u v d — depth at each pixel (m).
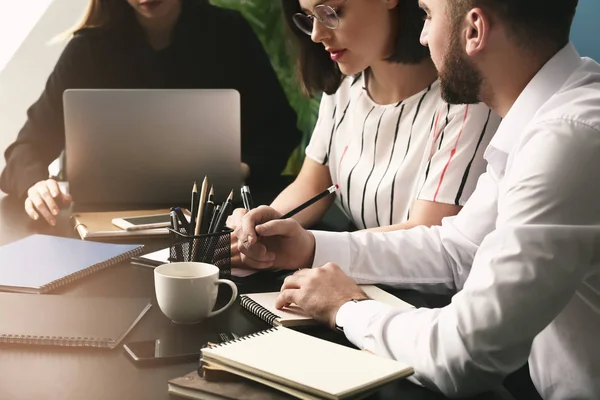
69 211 1.86
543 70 1.08
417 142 1.75
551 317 0.97
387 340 1.01
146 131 1.83
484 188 1.43
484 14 1.05
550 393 1.14
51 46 3.24
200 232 1.35
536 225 0.95
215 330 1.11
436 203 1.64
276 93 2.91
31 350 1.02
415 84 1.79
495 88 1.13
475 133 1.65
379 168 1.82
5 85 3.21
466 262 1.42
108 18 2.68
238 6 3.08
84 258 1.42
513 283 0.94
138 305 1.18
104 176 1.83
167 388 0.91
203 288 1.11
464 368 0.94
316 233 1.42
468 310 0.95
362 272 1.40
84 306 1.17
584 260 0.96
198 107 1.84
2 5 3.19
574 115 0.99
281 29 3.09
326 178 2.03
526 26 1.05
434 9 1.12
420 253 1.43
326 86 1.95
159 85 2.77
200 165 1.87
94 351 1.03
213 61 2.82
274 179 2.31
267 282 1.36
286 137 2.93
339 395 0.81
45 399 0.88
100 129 1.81
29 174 2.11
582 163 0.96
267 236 1.40
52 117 2.43
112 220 1.70
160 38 2.75
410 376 0.97
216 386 0.88
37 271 1.33
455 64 1.11
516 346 0.96
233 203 1.91
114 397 0.89
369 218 1.83
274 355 0.91
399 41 1.70
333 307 1.13
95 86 2.70
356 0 1.65
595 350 1.08
